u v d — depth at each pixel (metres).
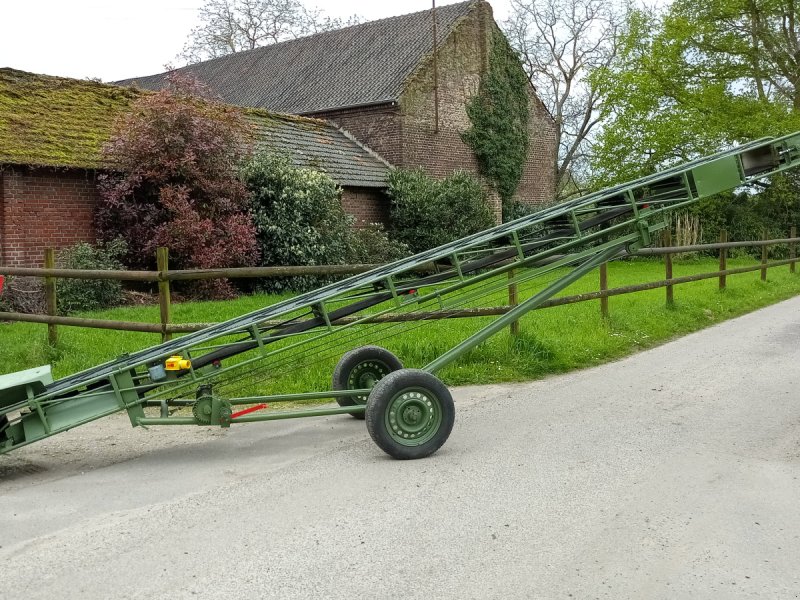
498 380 8.68
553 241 6.84
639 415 7.05
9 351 9.69
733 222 34.38
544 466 5.57
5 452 5.47
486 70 29.73
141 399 5.75
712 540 4.25
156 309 14.62
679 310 13.70
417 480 5.28
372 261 21.78
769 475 5.33
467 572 3.88
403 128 26.95
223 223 17.72
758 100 31.95
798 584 3.74
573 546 4.18
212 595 3.65
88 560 4.04
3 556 4.10
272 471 5.52
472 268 6.70
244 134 19.48
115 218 17.67
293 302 6.36
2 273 9.34
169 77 18.58
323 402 7.62
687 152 31.92
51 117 18.19
